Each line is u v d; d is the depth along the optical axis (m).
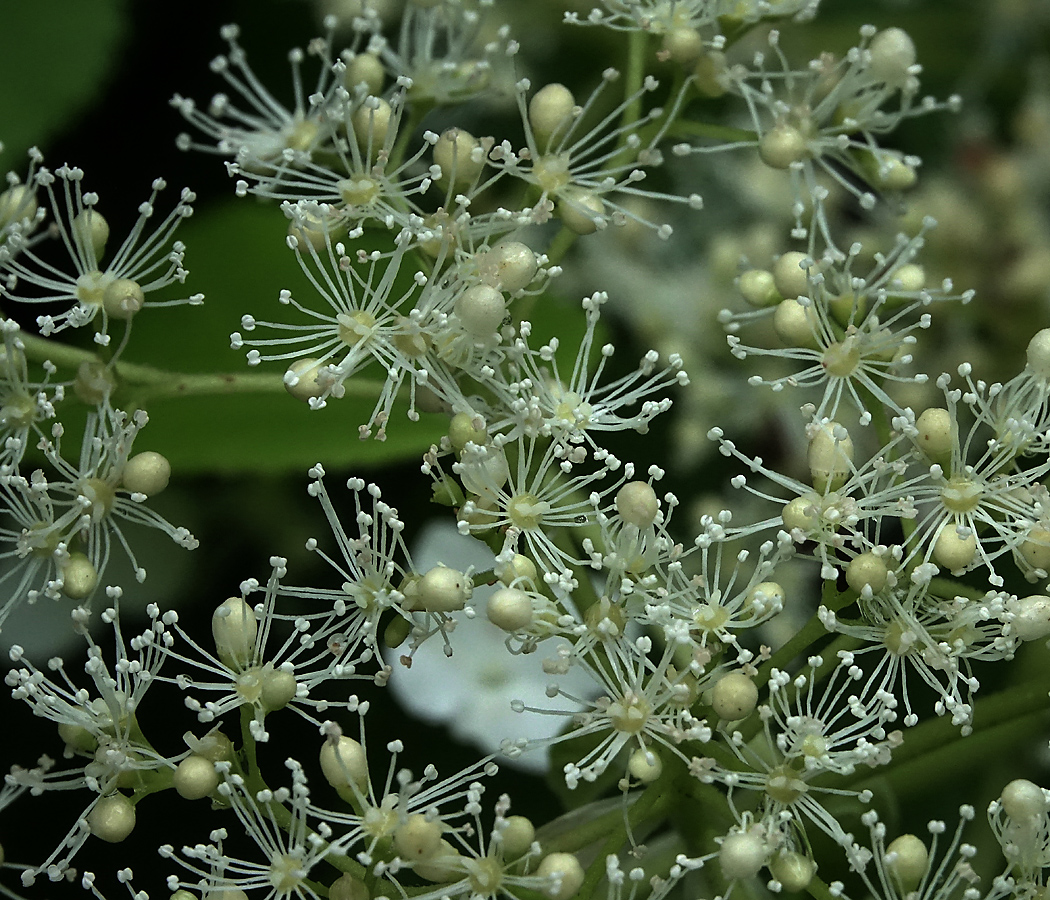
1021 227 0.26
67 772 0.23
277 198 0.24
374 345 0.23
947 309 0.26
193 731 0.24
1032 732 0.24
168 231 0.24
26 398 0.23
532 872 0.22
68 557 0.23
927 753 0.23
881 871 0.22
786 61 0.25
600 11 0.24
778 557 0.23
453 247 0.23
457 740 0.24
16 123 0.24
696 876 0.23
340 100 0.23
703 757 0.22
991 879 0.24
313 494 0.22
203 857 0.22
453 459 0.24
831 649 0.23
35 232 0.24
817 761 0.22
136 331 0.24
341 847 0.22
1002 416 0.23
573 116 0.24
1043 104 0.27
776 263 0.24
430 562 0.25
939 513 0.23
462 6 0.25
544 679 0.25
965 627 0.23
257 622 0.23
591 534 0.23
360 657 0.23
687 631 0.22
